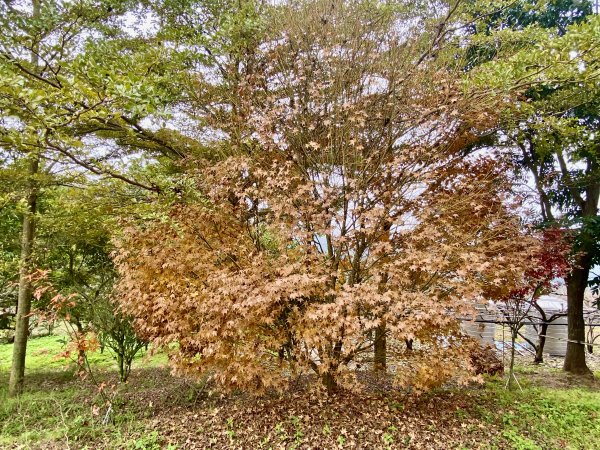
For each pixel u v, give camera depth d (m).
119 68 4.22
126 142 7.12
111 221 6.64
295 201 5.34
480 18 6.84
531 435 4.81
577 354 8.02
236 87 6.53
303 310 5.23
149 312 5.40
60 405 5.96
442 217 5.41
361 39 6.28
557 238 6.42
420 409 5.57
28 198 7.25
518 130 6.77
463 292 4.77
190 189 5.80
